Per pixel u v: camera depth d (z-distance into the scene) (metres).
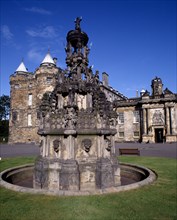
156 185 7.10
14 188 6.41
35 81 46.62
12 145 40.44
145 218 4.52
